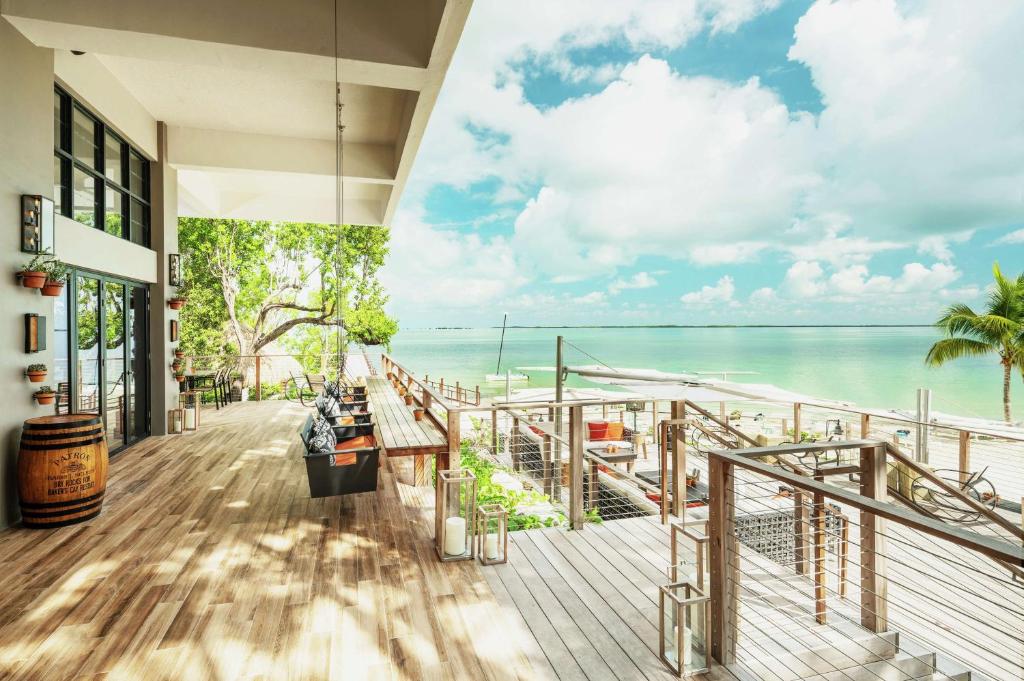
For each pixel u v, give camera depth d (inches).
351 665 93.3
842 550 131.6
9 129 158.9
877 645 107.3
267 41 167.8
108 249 234.5
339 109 222.7
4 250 156.7
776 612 120.3
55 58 189.0
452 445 155.9
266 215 417.4
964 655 144.3
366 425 197.8
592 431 357.4
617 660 95.9
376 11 175.6
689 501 211.6
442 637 102.1
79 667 92.4
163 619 107.8
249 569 130.6
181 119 275.4
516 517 195.0
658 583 124.3
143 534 153.1
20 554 138.6
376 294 809.5
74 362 213.3
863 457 110.0
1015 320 633.0
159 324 288.4
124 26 158.7
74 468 158.6
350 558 137.4
